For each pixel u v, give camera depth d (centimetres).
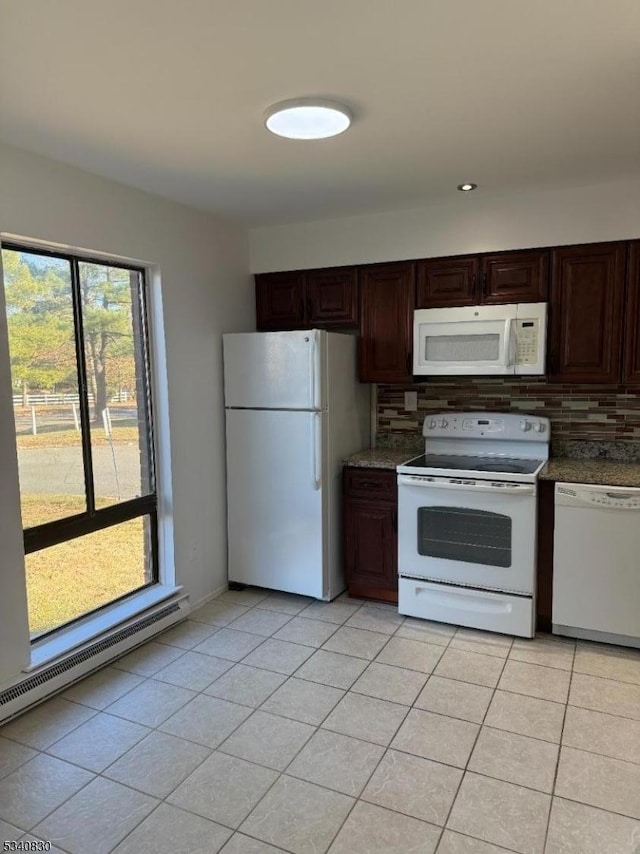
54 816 197
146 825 194
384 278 369
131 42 167
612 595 299
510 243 333
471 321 341
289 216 368
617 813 196
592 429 353
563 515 304
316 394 345
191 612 354
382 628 331
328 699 263
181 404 343
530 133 239
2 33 161
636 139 246
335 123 219
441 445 383
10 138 237
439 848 183
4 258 256
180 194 318
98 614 307
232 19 156
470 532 323
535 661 293
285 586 369
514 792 206
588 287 320
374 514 359
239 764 222
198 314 354
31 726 246
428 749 229
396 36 166
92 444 301
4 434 246
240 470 375
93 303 299
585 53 176
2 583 247
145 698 266
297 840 187
